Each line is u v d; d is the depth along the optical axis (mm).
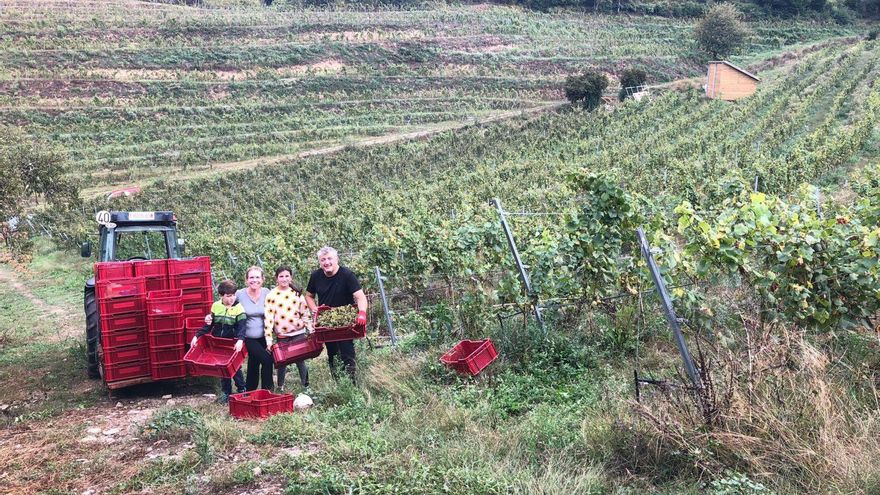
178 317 8031
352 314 7227
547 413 5613
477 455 4906
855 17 97562
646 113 46906
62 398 8117
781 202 6445
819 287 5914
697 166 23672
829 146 22453
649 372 6223
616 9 103688
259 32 85312
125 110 61656
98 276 8031
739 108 44125
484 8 104500
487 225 10602
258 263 18375
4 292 20719
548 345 7285
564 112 55375
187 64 74500
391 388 6754
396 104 66562
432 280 12766
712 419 4566
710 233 5973
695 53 82688
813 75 53156
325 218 25828
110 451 5805
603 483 4332
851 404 4617
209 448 5363
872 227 7035
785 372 4957
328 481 4539
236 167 49500
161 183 44125
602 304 8180
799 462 4121
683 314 6395
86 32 80125
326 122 61656
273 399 6473
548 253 8289
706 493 4062
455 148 46625
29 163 17422
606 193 7496
